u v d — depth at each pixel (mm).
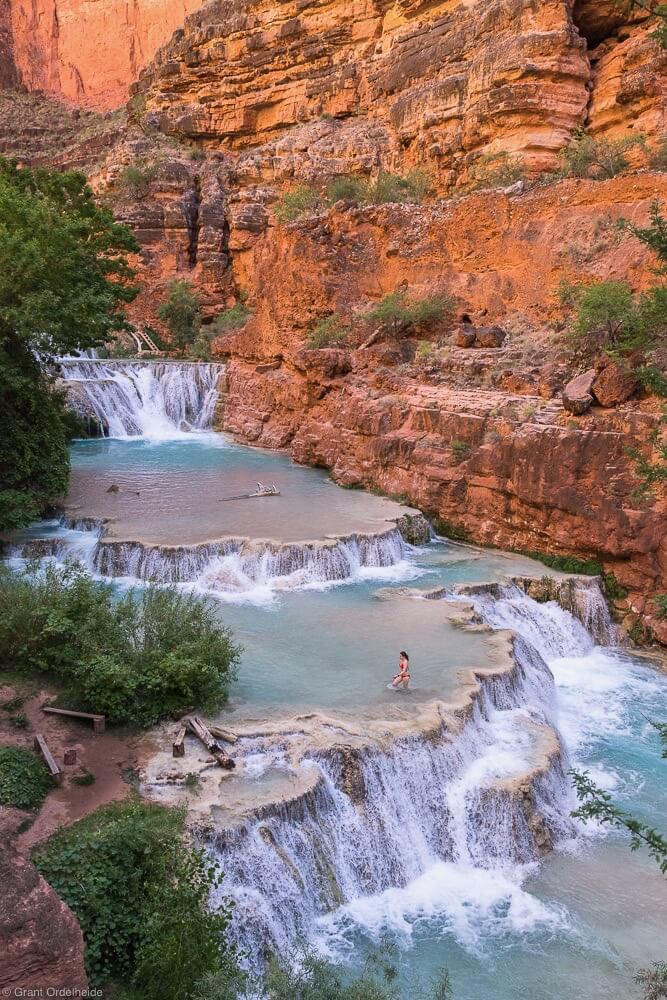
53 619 16906
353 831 14469
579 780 9383
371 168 64250
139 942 10891
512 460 26266
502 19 52344
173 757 14672
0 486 27125
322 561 24609
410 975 12375
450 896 14203
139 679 15914
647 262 28781
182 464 38344
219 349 51312
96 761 14375
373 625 21312
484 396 29281
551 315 32469
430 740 15734
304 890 13344
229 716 16266
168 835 12031
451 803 15383
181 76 83750
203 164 77562
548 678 20750
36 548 25891
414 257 38062
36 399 27688
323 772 14664
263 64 76938
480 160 50625
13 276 25062
